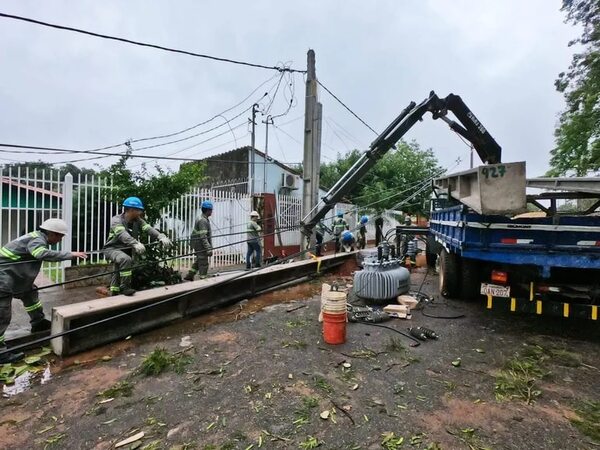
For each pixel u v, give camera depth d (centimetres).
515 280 466
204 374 356
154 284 618
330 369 365
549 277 452
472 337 456
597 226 402
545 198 428
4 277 392
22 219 684
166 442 252
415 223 1538
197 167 932
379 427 268
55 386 337
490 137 690
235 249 1066
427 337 448
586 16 1847
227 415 284
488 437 256
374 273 585
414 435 258
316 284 796
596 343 436
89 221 769
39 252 405
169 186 783
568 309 426
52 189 719
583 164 2036
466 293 593
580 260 412
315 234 1023
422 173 2223
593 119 1917
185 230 916
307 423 273
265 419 278
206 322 523
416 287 747
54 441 255
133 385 336
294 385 332
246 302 638
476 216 451
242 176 1983
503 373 355
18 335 446
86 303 451
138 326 476
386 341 441
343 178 787
